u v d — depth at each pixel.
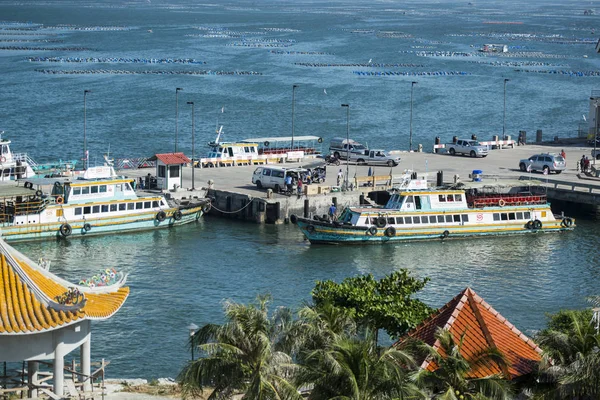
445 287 117.81
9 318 64.44
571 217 162.50
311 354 56.91
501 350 63.91
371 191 162.62
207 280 118.31
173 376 86.44
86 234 141.75
